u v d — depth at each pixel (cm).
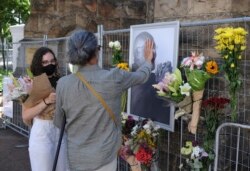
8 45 1523
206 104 364
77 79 306
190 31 456
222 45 337
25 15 1870
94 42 308
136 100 467
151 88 440
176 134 466
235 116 373
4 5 1838
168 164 464
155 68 431
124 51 580
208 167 374
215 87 409
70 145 312
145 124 428
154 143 430
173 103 389
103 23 853
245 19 348
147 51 436
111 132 308
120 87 313
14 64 1029
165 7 548
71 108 306
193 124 374
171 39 408
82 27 874
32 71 403
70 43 307
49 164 378
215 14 468
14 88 401
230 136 411
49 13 924
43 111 377
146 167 428
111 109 306
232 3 450
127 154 423
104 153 303
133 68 463
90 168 303
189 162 383
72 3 890
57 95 315
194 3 495
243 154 418
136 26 459
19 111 899
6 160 693
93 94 302
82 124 306
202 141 418
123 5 841
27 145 791
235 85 345
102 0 852
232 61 339
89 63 310
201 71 359
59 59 763
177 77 371
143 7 835
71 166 313
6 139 845
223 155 408
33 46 884
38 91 369
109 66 598
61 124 325
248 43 438
